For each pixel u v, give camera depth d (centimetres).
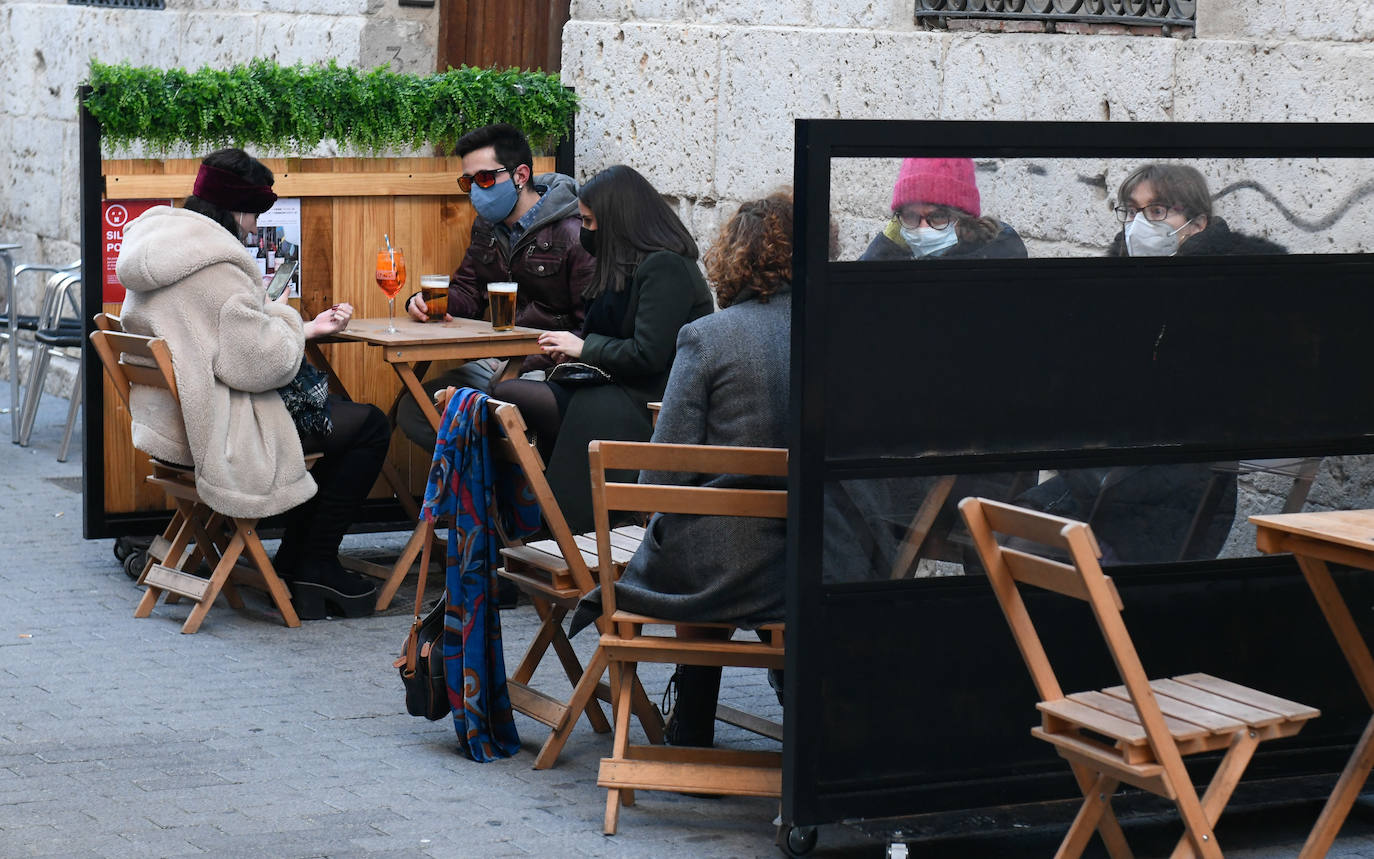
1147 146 652
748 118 1187
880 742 639
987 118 1014
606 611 688
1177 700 572
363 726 804
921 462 632
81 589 1059
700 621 682
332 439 993
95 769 729
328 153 1295
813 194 603
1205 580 684
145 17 1777
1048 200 640
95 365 1065
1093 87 948
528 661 798
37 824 658
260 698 845
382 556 1174
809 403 612
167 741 771
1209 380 675
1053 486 655
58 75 1897
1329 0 827
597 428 938
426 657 757
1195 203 664
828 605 626
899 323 623
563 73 1345
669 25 1252
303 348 970
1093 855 661
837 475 621
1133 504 671
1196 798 536
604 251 950
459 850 639
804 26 1146
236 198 980
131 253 940
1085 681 668
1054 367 649
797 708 624
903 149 615
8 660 898
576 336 977
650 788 671
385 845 642
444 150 1195
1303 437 694
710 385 693
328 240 1127
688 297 935
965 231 632
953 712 648
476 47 1498
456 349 1009
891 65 1077
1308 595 701
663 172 1264
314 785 714
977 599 646
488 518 746
